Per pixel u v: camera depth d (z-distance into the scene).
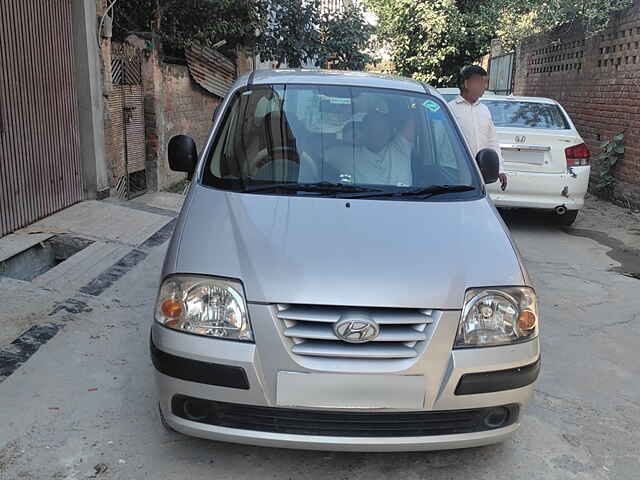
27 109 6.25
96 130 7.51
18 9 6.05
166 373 2.74
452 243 3.05
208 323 2.70
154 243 6.43
